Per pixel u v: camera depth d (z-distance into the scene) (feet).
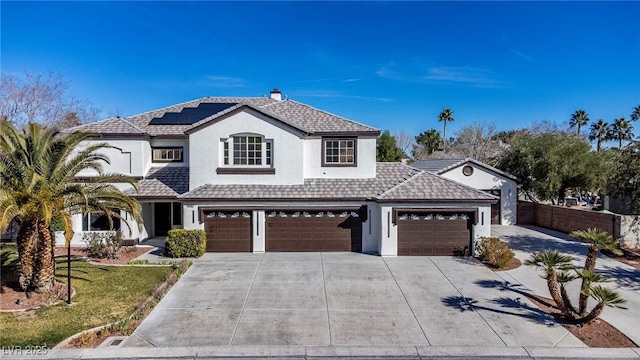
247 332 34.83
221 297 43.62
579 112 242.37
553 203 97.30
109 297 42.63
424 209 61.93
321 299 43.11
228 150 68.69
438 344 32.71
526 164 93.35
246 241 65.10
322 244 65.36
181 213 76.84
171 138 75.82
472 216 62.08
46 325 35.27
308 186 67.87
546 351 31.45
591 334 34.40
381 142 157.28
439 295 44.37
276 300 42.78
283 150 68.18
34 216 40.60
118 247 62.03
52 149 42.75
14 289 43.55
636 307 40.73
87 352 30.78
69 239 39.32
